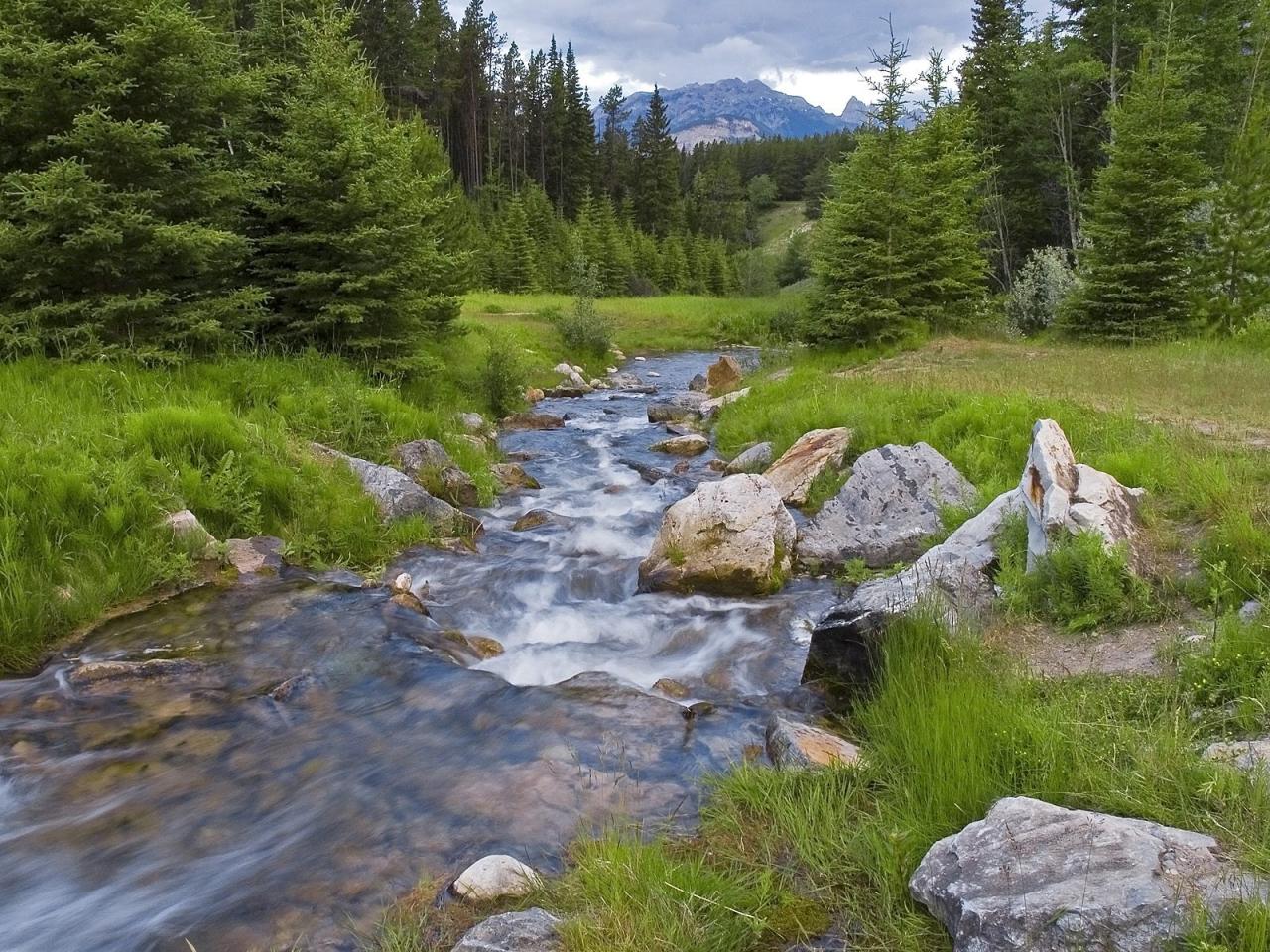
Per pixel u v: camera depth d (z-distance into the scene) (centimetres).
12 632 616
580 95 9112
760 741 507
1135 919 269
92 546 710
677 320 4441
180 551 751
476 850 400
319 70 1319
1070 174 3259
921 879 324
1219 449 809
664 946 310
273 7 1617
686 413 1812
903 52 1980
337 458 970
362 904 362
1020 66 3428
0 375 923
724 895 340
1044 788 366
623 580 842
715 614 740
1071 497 625
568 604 780
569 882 361
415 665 612
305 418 1048
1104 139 3478
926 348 1973
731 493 851
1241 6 2986
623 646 690
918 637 526
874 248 2017
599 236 6025
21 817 435
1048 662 515
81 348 1005
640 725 526
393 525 906
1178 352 1666
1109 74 3159
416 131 2333
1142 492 698
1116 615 546
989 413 1064
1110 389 1213
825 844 375
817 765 446
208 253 1098
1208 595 546
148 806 445
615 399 2261
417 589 775
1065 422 995
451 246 1991
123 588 704
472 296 4009
